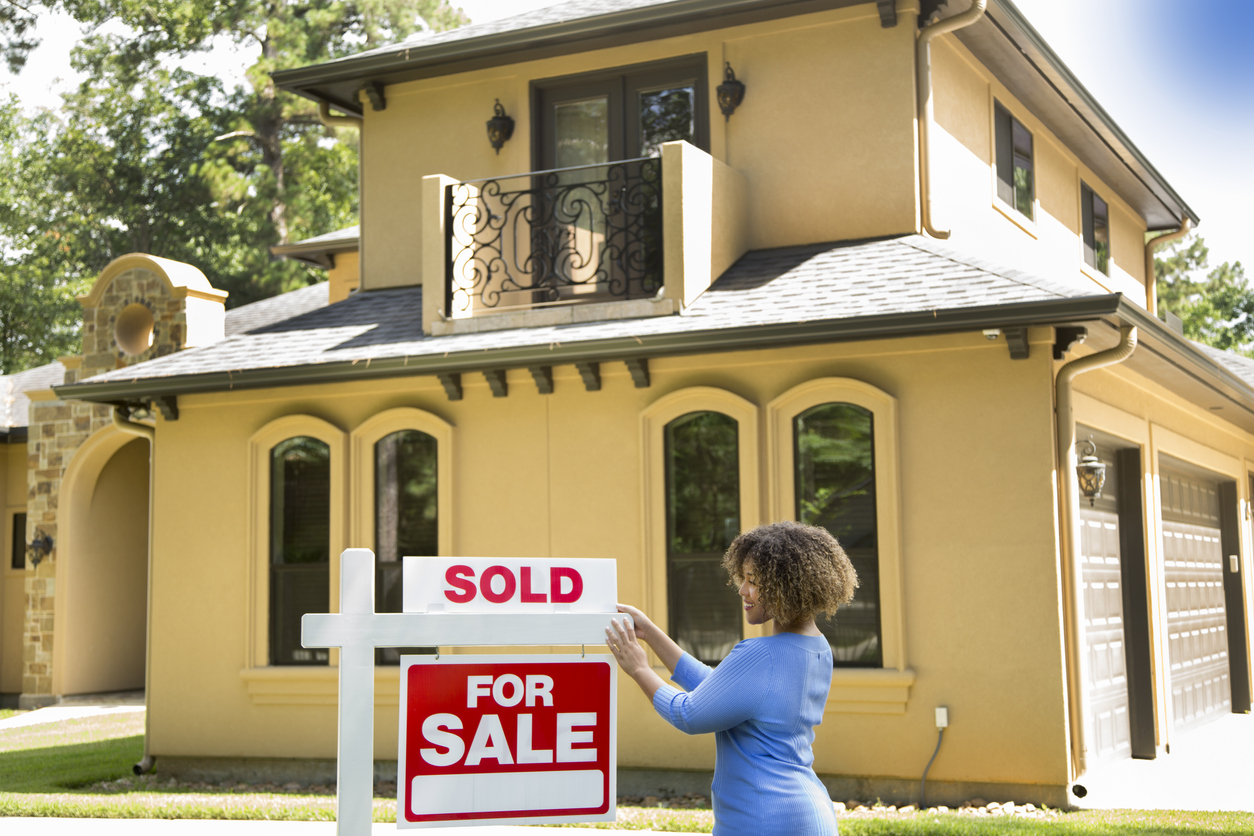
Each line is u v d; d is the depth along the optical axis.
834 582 3.59
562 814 3.89
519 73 12.09
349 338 11.11
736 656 3.53
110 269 17.05
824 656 3.61
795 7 10.89
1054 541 8.75
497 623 3.88
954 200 11.25
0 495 19.70
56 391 11.30
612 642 3.85
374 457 10.83
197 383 10.74
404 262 12.49
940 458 9.10
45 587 18.44
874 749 9.06
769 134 11.15
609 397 10.13
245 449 11.20
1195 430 13.88
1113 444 11.14
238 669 10.99
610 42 11.55
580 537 10.12
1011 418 8.94
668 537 9.89
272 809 8.95
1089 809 8.44
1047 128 13.91
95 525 18.72
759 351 9.68
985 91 12.20
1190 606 13.62
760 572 3.58
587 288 11.59
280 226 33.69
